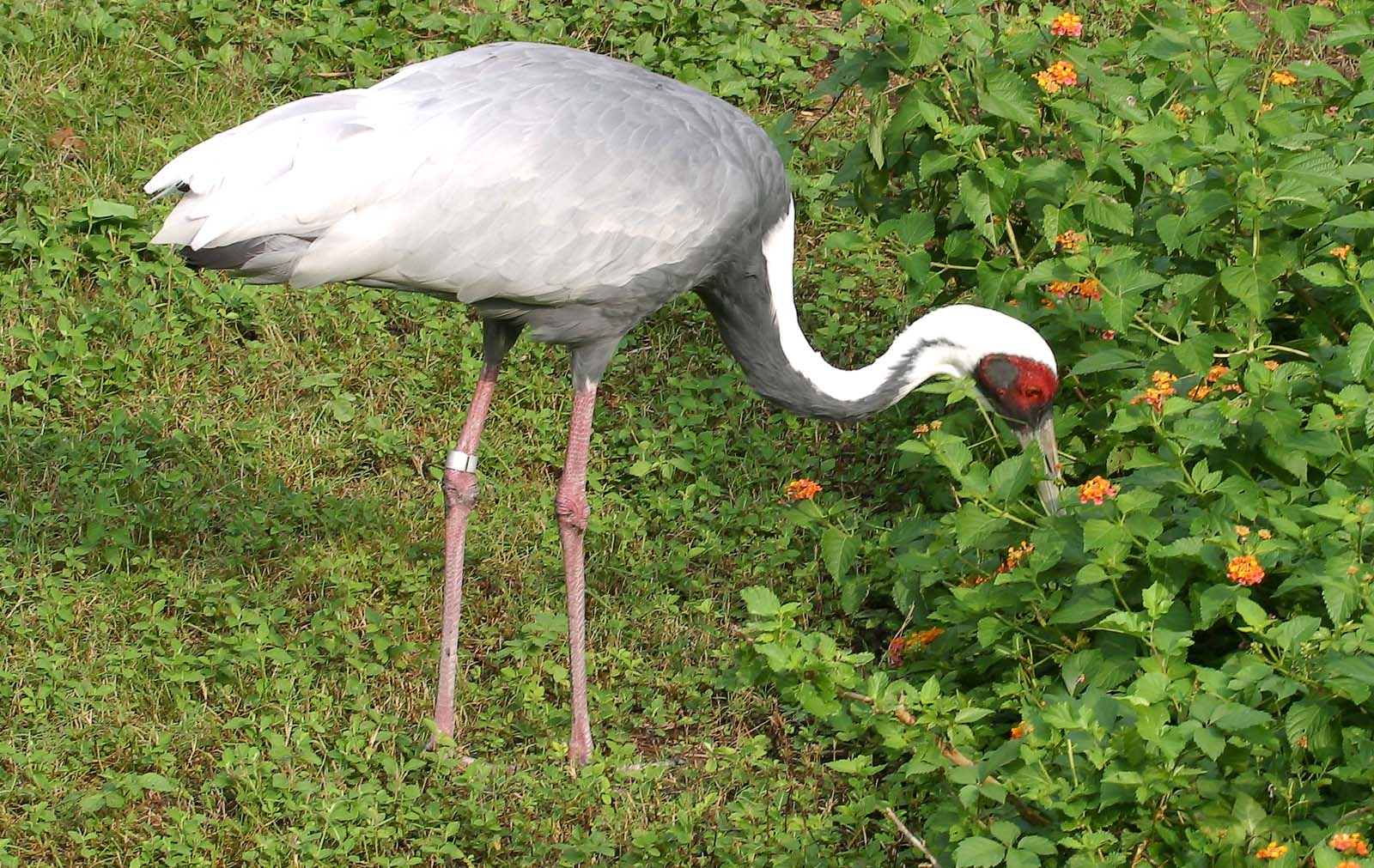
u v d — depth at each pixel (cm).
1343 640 775
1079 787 768
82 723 967
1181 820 771
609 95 988
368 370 1290
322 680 1025
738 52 1614
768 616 823
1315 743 782
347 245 926
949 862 836
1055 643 923
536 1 1642
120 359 1244
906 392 1082
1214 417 912
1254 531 885
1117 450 1061
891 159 1184
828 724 1009
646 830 927
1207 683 768
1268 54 1429
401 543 1150
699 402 1295
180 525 1130
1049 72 1079
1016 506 935
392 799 932
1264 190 980
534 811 942
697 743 1023
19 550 1090
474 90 963
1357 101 1128
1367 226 979
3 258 1330
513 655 1067
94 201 1341
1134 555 900
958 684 993
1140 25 1235
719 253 1020
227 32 1569
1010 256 1159
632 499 1223
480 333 1333
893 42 1125
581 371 1021
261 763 938
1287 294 1107
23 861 888
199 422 1209
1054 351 1105
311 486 1190
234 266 926
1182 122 1104
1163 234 1013
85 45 1520
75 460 1168
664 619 1099
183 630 1056
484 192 938
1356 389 912
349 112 938
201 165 913
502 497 1205
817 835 914
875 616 1098
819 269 1428
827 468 1233
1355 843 696
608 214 965
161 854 895
